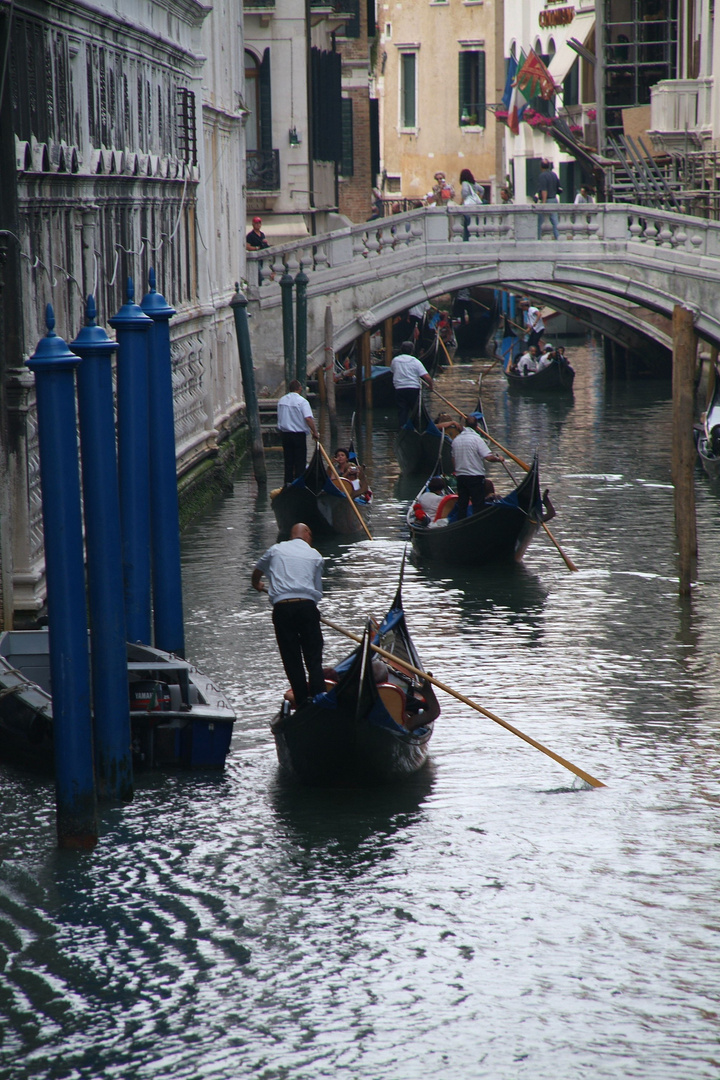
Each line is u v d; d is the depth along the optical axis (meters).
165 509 43.16
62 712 32.16
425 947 28.53
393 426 115.94
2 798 36.28
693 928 29.31
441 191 142.38
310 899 30.56
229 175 97.94
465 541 63.88
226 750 38.38
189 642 51.31
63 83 52.78
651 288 105.75
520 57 186.75
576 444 102.19
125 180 62.69
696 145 128.62
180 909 30.03
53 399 30.77
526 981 27.19
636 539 69.75
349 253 106.75
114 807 35.41
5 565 45.22
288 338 101.44
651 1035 25.33
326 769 36.69
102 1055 24.78
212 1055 24.75
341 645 51.31
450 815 35.44
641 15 150.25
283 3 121.94
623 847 33.41
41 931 28.98
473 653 49.88
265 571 40.59
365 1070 24.33
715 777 37.81
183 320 76.88
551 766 38.94
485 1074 24.16
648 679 46.47
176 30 77.56
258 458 85.12
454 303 185.38
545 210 106.06
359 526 73.44
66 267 53.00
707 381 121.88
